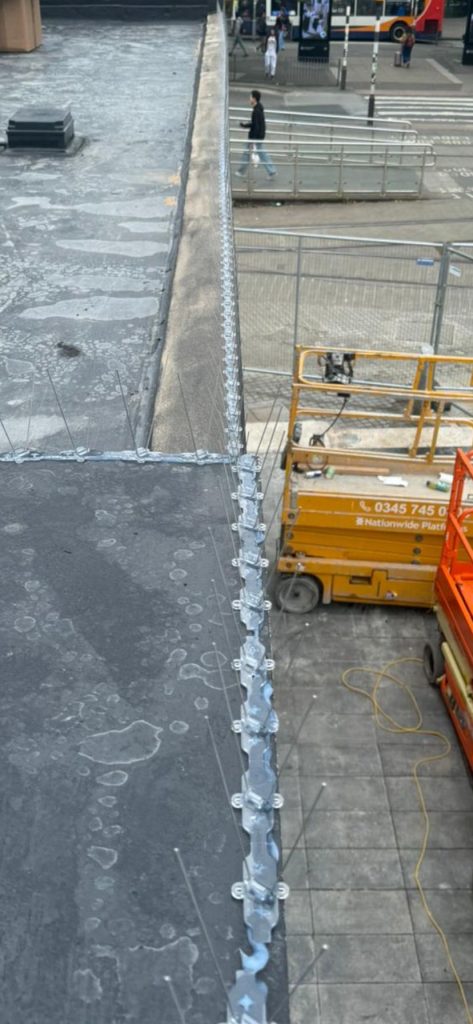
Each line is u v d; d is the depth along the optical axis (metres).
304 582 8.55
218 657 1.89
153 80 10.51
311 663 8.11
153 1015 1.26
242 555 2.21
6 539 2.26
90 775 1.62
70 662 1.87
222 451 2.80
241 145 20.44
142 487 2.52
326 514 8.27
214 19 15.30
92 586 2.09
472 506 8.08
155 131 8.01
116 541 2.26
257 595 2.07
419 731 7.44
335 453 8.62
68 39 13.72
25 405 3.33
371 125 25.95
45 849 1.49
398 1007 5.43
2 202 5.96
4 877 1.44
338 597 8.68
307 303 13.70
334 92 29.77
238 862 1.47
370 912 5.97
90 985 1.30
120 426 3.14
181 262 4.86
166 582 2.11
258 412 11.63
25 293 4.46
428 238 18.30
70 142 7.38
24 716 1.74
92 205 5.91
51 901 1.41
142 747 1.67
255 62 33.16
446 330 13.00
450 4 40.41
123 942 1.35
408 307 13.57
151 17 15.34
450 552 7.50
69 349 3.84
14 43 12.24
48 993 1.29
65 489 2.49
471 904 6.05
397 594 8.58
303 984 5.53
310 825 6.54
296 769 7.02
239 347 3.77
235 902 1.41
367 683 7.93
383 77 32.28
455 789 6.91
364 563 8.47
